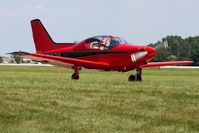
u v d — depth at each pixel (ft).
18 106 76.54
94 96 92.22
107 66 175.11
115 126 60.85
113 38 175.63
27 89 106.52
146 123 62.80
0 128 59.11
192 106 77.92
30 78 168.45
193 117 67.36
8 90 103.65
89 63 174.81
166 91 104.63
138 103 81.46
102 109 74.13
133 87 116.98
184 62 190.29
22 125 61.16
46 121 63.82
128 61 171.01
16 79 156.15
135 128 59.82
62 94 95.45
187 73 344.49
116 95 94.48
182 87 120.67
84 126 60.80
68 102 82.12
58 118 65.87
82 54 180.04
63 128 59.57
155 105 78.89
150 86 122.72
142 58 168.96
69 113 69.92
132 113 70.38
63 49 188.55
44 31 198.59
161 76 268.21
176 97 91.50
